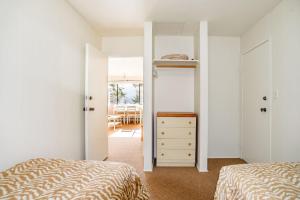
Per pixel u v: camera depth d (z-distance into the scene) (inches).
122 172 50.8
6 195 35.8
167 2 89.1
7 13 53.7
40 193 36.9
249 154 119.6
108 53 137.3
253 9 95.0
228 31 124.6
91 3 89.8
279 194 36.4
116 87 365.7
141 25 116.4
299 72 80.2
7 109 53.7
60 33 81.9
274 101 92.7
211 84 133.3
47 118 72.0
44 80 70.3
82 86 104.8
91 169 49.9
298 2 80.6
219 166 116.0
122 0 87.3
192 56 133.5
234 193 47.3
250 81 118.6
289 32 82.4
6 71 53.3
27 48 61.3
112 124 282.8
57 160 56.0
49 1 73.6
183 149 115.9
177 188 86.4
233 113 134.0
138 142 179.5
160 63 124.2
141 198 59.4
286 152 82.9
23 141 59.6
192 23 112.7
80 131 101.4
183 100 134.3
